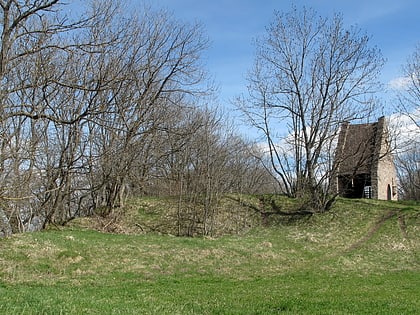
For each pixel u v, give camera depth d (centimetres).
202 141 4238
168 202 4303
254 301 1506
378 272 2581
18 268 2069
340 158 4109
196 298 1580
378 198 4525
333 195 4244
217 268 2416
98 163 3338
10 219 2978
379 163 4653
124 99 3209
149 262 2402
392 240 3303
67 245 2453
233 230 3841
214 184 4184
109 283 1966
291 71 4434
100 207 3903
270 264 2611
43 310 1010
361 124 4591
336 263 2723
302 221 3878
